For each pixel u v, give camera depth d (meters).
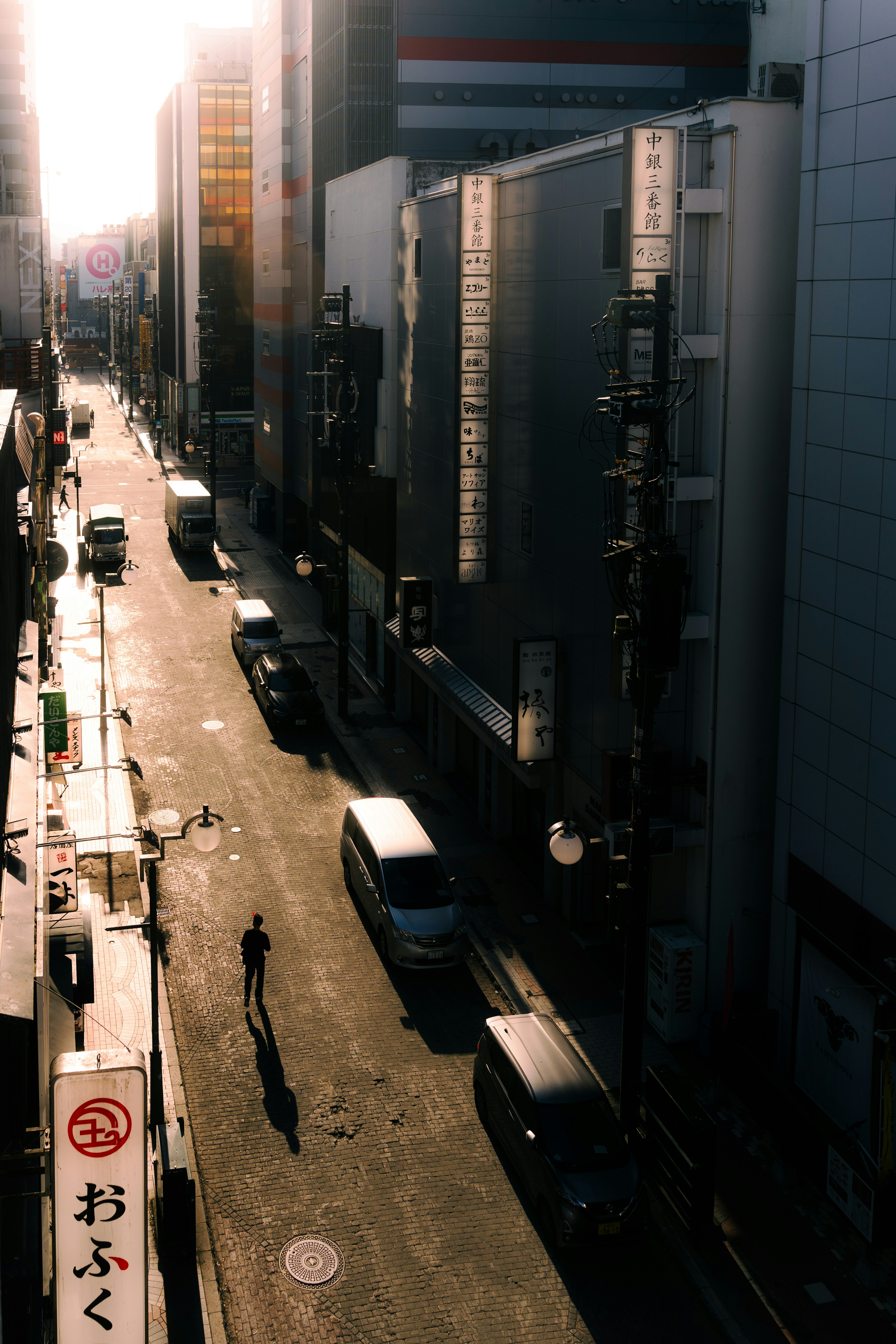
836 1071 19.50
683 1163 17.80
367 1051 22.20
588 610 24.20
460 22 44.88
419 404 35.19
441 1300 16.41
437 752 35.75
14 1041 12.20
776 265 20.12
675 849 22.11
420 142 45.69
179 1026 22.70
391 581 39.88
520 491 27.64
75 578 57.88
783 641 20.94
